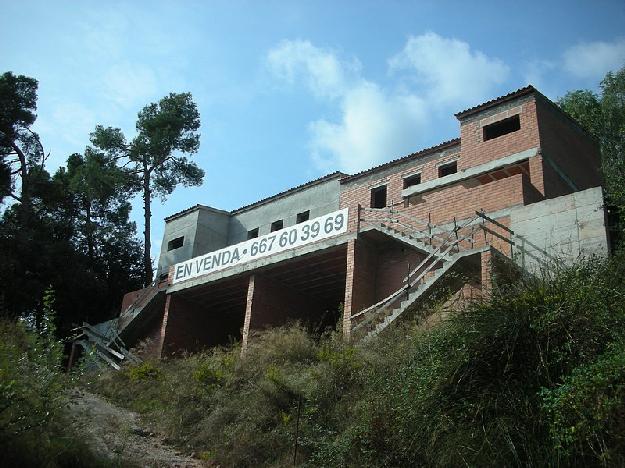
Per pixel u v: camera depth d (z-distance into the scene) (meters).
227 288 24.66
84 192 37.47
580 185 22.81
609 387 7.82
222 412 13.97
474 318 9.80
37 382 10.33
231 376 15.91
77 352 27.73
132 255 39.16
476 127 22.89
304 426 12.32
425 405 9.53
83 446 10.51
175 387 16.45
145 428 14.51
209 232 32.50
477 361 9.34
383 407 10.66
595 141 25.27
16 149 37.22
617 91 26.41
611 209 16.31
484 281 14.40
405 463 9.80
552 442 8.13
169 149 39.97
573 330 8.99
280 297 23.12
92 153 38.88
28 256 31.59
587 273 10.49
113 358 25.64
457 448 8.84
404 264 19.80
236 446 12.62
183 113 40.94
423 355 10.36
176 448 13.54
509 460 8.40
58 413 10.57
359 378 12.67
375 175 26.62
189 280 25.08
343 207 27.23
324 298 24.52
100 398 16.86
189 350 25.55
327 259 21.27
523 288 10.28
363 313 18.47
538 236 16.52
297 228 21.83
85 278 33.75
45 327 12.30
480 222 18.16
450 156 24.06
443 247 18.50
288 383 13.67
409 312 15.88
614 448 7.47
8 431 9.19
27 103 37.78
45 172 37.38
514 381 8.97
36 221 34.84
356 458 10.50
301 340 16.73
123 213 40.31
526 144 21.08
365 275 19.83
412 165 25.27
